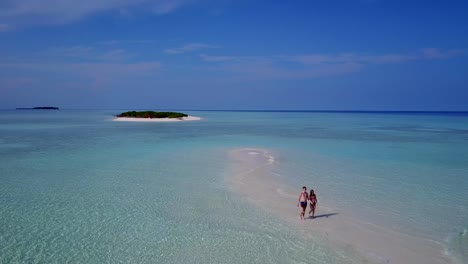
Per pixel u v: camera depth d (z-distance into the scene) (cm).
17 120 10506
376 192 2072
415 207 1792
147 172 2577
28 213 1655
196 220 1594
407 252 1294
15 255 1242
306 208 1772
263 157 3312
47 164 2861
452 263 1215
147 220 1586
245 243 1361
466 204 1844
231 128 7550
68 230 1463
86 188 2108
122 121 9969
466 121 12025
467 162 3100
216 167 2783
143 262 1209
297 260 1230
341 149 3928
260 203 1848
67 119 11381
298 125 9150
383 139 5141
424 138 5322
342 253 1284
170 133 5897
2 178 2347
